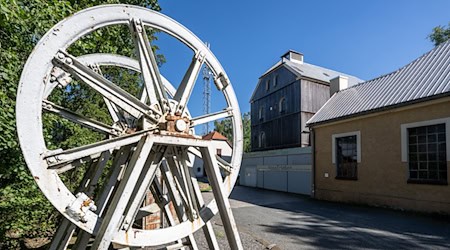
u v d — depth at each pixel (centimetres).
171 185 343
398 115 892
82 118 322
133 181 229
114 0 693
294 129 1883
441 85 804
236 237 279
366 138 994
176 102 288
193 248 361
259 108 2344
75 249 275
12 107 374
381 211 862
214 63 327
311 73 1975
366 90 1180
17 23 356
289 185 1480
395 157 891
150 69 274
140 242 252
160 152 274
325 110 1259
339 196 1091
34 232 482
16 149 389
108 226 217
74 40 235
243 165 1969
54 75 254
